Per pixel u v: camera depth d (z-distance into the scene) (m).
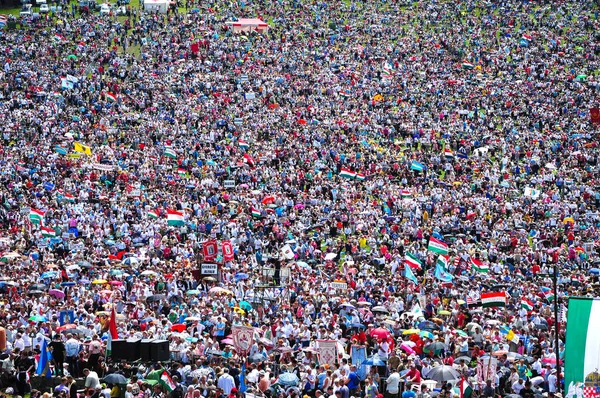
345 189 144.88
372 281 98.56
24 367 66.69
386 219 132.50
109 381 62.25
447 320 90.69
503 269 114.12
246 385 67.00
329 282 99.06
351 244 120.62
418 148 177.88
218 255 102.56
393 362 70.31
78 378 67.75
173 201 133.88
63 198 132.00
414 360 70.62
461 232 131.00
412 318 87.50
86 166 149.62
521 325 85.88
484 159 169.88
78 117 178.00
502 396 65.75
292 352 72.62
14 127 168.88
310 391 65.94
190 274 99.25
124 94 195.12
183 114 184.00
